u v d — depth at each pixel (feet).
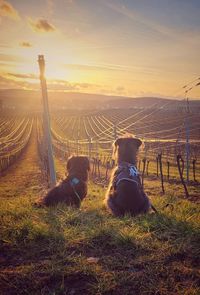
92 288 2.94
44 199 6.36
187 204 6.29
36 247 3.85
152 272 3.13
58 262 3.39
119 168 5.64
